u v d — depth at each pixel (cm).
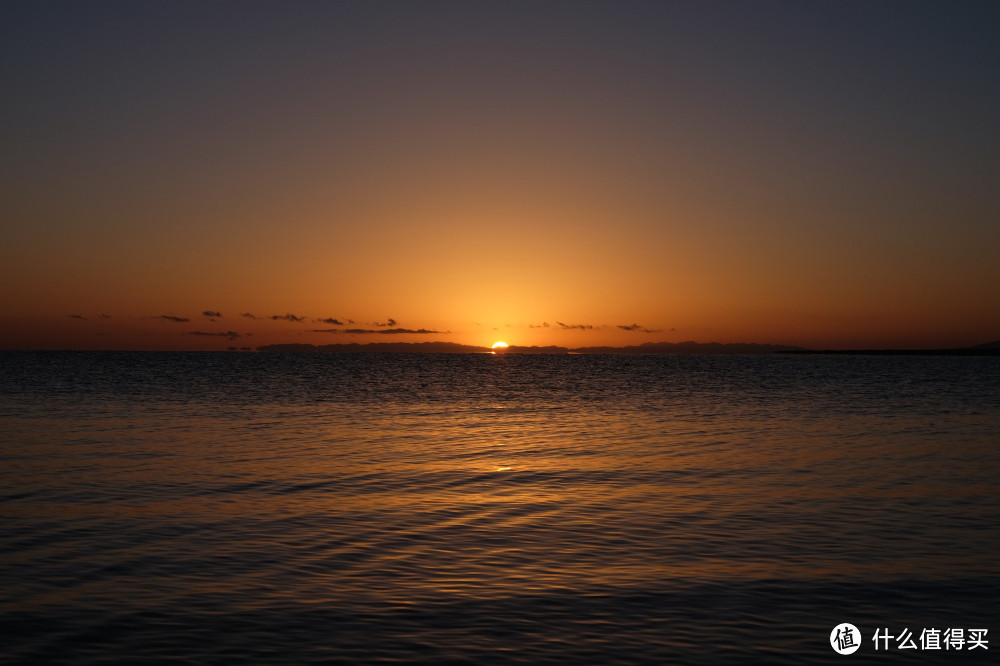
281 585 1309
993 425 4266
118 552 1507
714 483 2347
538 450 3166
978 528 1741
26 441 3284
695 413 5219
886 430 4000
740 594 1274
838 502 2048
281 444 3294
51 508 1911
